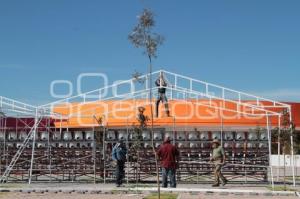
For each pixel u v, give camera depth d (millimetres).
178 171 23922
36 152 25078
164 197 16266
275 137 22438
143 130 24172
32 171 24062
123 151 20891
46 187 20125
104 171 23469
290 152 21562
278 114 22844
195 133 25469
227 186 21344
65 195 17312
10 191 18734
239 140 24828
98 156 24406
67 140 25766
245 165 23156
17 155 24156
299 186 21547
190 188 19312
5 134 26109
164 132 25578
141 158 23859
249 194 17734
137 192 18141
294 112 42781
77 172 24375
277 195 17547
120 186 20547
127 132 24234
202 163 23688
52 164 24609
